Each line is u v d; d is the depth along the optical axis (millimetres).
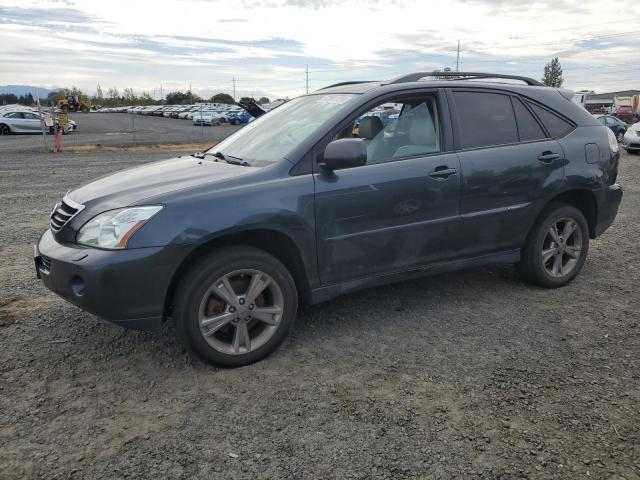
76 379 3289
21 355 3570
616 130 24859
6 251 6082
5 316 4191
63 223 3451
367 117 3951
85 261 3100
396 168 3895
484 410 2961
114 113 77438
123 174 4031
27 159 17156
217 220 3256
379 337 3898
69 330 3963
